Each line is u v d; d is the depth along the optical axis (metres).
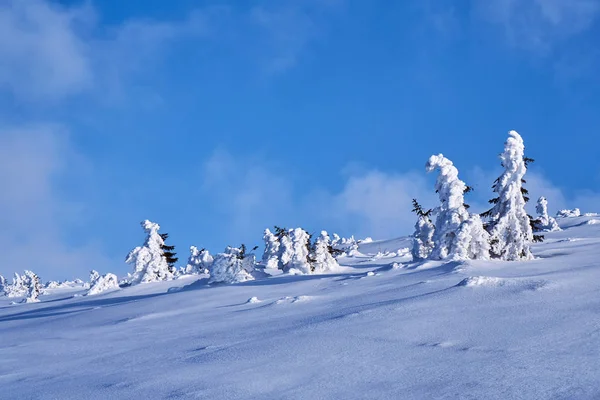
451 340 7.91
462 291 12.21
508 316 9.04
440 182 26.34
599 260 17.94
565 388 5.12
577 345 6.67
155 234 46.47
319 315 12.60
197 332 12.71
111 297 35.81
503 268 17.86
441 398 5.26
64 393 7.56
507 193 26.77
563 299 9.89
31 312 35.06
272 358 8.08
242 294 21.28
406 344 8.00
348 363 7.20
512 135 27.47
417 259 27.83
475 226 24.66
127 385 7.46
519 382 5.47
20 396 7.76
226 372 7.47
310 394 5.93
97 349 12.00
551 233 47.72
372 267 39.47
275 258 49.00
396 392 5.66
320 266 38.75
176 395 6.49
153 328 14.68
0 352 13.20
